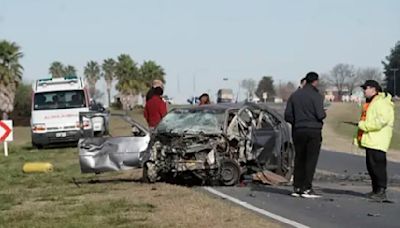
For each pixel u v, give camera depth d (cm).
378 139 1333
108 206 1249
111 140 1638
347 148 3166
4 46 7519
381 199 1345
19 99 8525
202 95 2070
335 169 2127
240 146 1598
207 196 1388
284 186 1596
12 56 7575
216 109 1622
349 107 8531
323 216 1173
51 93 3353
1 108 7550
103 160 1630
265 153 1656
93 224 1077
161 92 1783
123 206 1245
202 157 1557
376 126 1327
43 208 1265
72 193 1470
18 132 6016
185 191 1440
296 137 1374
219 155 1571
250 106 1659
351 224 1102
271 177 1631
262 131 1656
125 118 1727
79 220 1120
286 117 1388
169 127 1605
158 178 1614
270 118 1698
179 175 1595
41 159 2553
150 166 1602
